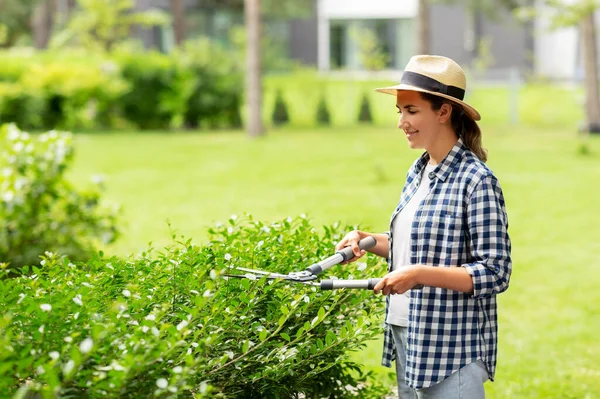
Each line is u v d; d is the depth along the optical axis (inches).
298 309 156.7
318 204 571.5
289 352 148.3
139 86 1119.6
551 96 1204.5
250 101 997.8
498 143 887.1
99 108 1113.4
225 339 149.6
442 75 139.3
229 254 150.7
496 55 1460.4
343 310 168.4
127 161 791.1
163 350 124.7
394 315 150.6
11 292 137.9
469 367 139.9
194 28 1528.1
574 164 730.8
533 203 569.0
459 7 1460.4
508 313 335.6
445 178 140.7
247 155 822.5
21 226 361.1
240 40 1269.7
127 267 156.2
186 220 528.4
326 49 1507.1
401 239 147.9
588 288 370.6
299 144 906.7
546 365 271.3
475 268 134.3
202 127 1155.3
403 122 143.3
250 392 155.2
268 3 1382.9
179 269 150.9
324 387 183.6
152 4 1496.1
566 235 478.0
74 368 115.6
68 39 1368.1
